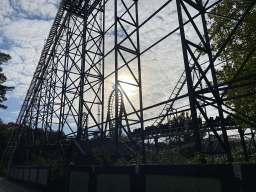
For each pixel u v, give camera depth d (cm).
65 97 2150
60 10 2522
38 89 3216
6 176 2778
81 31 2273
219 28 936
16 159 3462
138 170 640
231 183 412
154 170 588
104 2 2205
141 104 1239
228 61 903
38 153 2591
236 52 859
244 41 848
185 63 741
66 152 1452
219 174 433
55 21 2659
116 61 1352
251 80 795
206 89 664
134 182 647
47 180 1321
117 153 1191
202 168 468
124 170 698
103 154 947
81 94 1834
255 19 805
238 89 855
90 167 855
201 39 862
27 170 1847
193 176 484
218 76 916
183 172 507
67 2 2319
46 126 2742
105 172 773
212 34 958
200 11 873
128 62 1328
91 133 1505
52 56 2948
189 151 2405
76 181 954
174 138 2745
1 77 2980
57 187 1306
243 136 1886
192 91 707
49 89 2906
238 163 409
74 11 2400
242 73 827
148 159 1056
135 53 1373
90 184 827
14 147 3372
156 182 575
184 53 755
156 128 2805
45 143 2428
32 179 1644
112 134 2022
